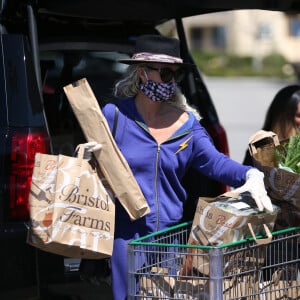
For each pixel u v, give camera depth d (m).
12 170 9.50
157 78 9.16
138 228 9.33
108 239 8.88
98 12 11.00
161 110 9.52
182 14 11.30
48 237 8.65
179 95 9.69
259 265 8.44
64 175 8.76
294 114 11.78
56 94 11.38
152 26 12.51
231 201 8.73
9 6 10.17
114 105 9.44
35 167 8.84
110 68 11.97
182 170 9.54
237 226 8.31
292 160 9.44
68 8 10.66
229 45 132.12
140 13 11.10
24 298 9.48
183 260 8.50
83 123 9.18
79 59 11.73
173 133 9.38
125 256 9.30
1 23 10.31
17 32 10.57
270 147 9.63
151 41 9.19
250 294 8.38
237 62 119.69
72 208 8.73
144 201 9.06
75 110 9.21
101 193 8.94
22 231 9.43
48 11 10.96
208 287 8.12
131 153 9.28
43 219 8.70
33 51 10.06
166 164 9.34
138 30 12.37
